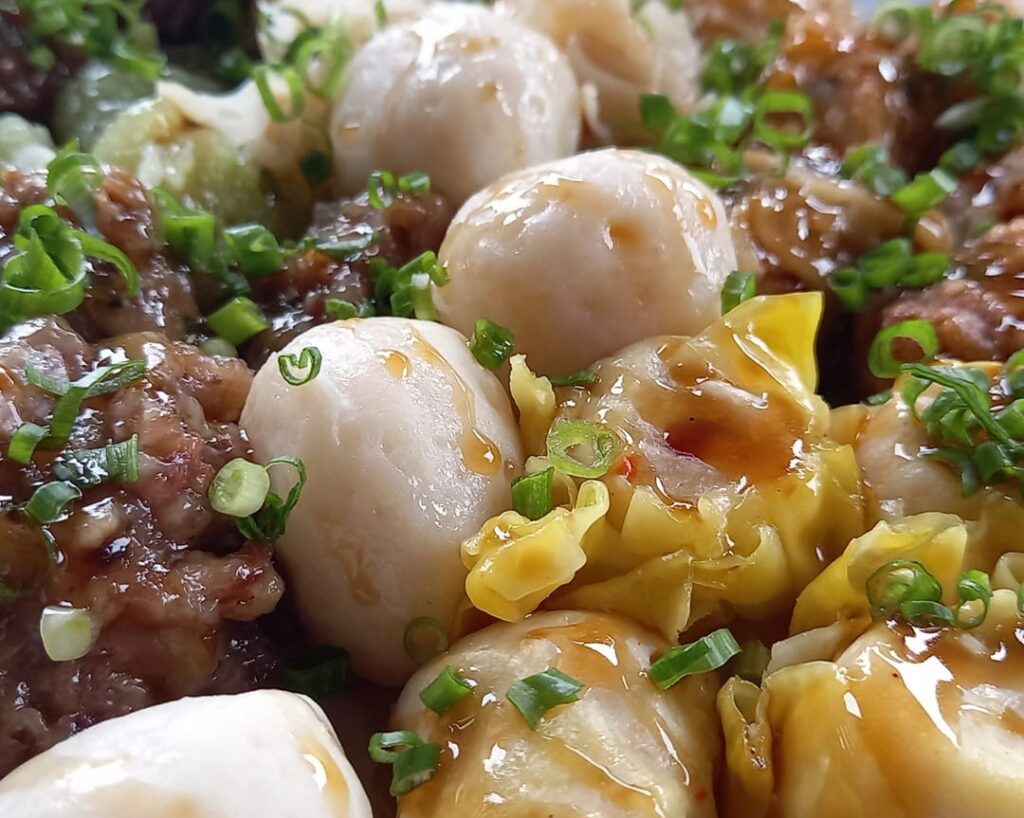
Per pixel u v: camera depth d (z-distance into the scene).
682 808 0.07
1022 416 0.08
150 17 0.16
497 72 0.11
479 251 0.09
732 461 0.08
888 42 0.14
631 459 0.08
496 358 0.09
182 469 0.08
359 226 0.11
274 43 0.14
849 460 0.09
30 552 0.07
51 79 0.14
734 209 0.11
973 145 0.13
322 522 0.08
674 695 0.07
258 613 0.08
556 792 0.07
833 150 0.13
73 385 0.08
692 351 0.09
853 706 0.07
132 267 0.09
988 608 0.07
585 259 0.09
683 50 0.14
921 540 0.08
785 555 0.08
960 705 0.07
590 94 0.13
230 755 0.06
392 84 0.11
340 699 0.08
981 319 0.10
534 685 0.07
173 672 0.07
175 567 0.07
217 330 0.10
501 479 0.08
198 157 0.12
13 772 0.06
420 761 0.07
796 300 0.09
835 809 0.07
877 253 0.11
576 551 0.08
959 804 0.06
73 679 0.07
